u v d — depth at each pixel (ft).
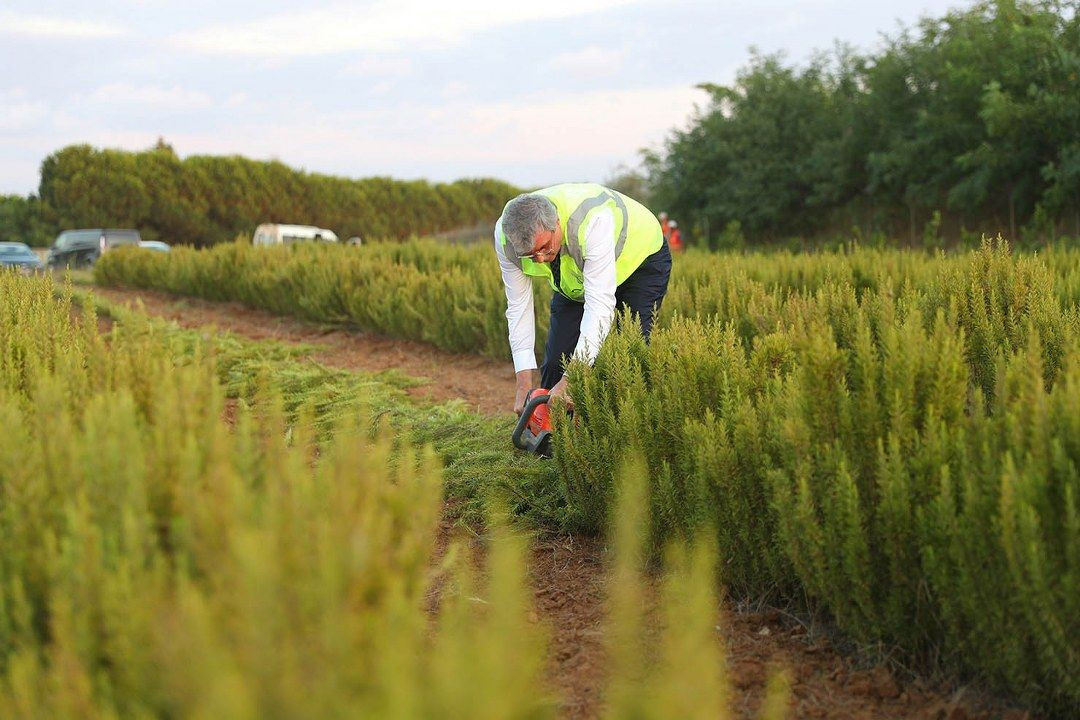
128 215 126.41
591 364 13.65
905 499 8.85
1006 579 8.02
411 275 38.81
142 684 5.53
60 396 8.48
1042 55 64.13
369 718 4.79
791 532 9.62
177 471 7.14
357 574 5.69
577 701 8.14
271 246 52.42
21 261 82.79
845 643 9.76
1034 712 8.31
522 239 13.48
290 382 22.63
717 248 93.25
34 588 6.66
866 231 81.97
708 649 5.13
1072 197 63.00
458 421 18.57
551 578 11.71
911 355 9.80
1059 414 8.56
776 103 91.86
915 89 76.38
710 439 10.62
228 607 5.50
